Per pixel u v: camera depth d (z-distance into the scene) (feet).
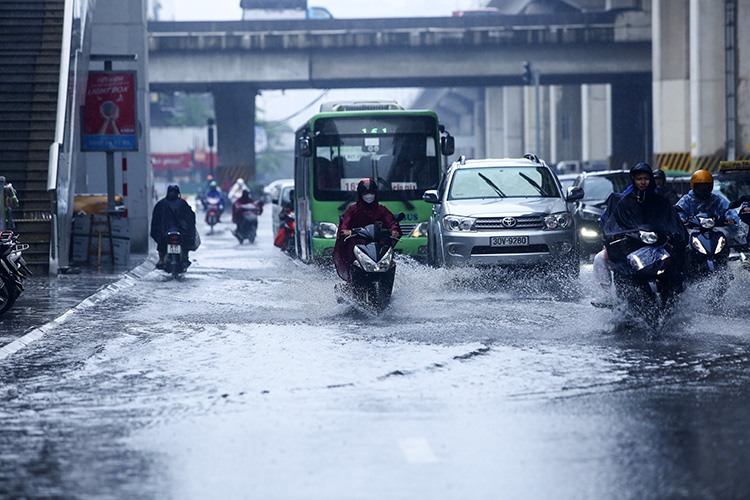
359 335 91.45
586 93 595.88
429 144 164.14
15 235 109.50
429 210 162.40
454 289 129.18
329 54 488.85
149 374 74.38
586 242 175.32
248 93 524.93
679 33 433.07
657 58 435.53
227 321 103.86
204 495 44.65
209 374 73.82
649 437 53.52
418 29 485.56
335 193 163.02
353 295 108.37
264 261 198.18
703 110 391.86
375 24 501.15
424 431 55.52
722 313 100.89
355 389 67.31
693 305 102.22
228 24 492.95
